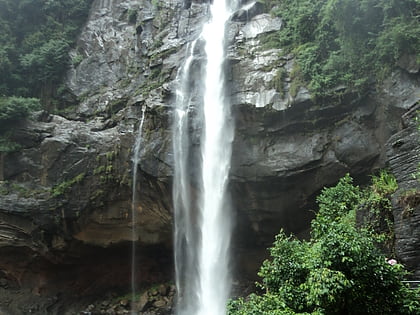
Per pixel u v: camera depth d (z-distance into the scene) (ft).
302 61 61.21
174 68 71.56
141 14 84.48
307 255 27.37
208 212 63.26
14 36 83.10
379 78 56.44
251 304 26.63
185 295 65.67
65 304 68.90
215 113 64.18
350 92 57.47
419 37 51.83
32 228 65.21
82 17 88.84
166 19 81.71
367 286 23.97
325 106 58.59
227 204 62.64
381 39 55.26
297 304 25.96
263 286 30.99
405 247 30.35
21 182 66.85
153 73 74.18
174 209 64.85
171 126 65.21
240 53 66.33
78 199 66.33
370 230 33.45
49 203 65.46
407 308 23.85
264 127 61.26
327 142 58.65
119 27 85.46
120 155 67.41
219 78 65.36
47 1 86.22
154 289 69.41
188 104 65.92
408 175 31.96
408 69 53.47
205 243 63.62
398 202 31.58
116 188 66.80
